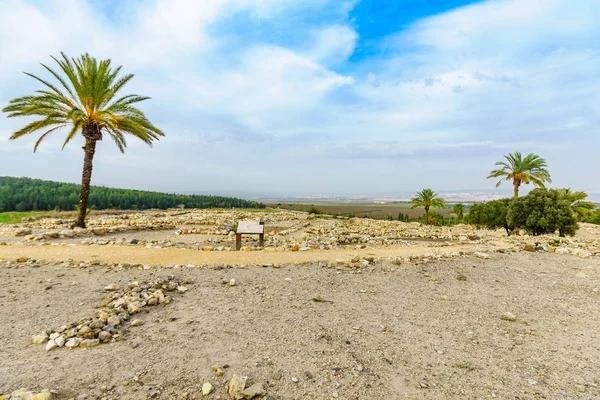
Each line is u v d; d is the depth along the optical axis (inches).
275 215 1478.8
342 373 153.6
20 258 364.2
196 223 1023.6
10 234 669.3
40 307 227.5
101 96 725.3
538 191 910.4
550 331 203.8
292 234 900.0
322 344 182.7
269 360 163.6
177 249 476.1
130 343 179.3
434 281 321.4
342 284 307.0
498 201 1264.8
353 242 637.9
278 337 190.2
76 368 151.9
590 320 220.7
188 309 233.5
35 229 800.3
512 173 1277.1
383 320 221.6
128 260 385.7
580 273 343.3
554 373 154.4
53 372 147.5
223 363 159.6
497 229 1393.9
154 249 471.2
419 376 152.9
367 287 299.4
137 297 242.5
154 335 189.6
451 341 190.4
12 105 661.3
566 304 254.5
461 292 287.1
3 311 218.1
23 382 138.4
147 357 163.9
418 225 1365.7
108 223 965.2
